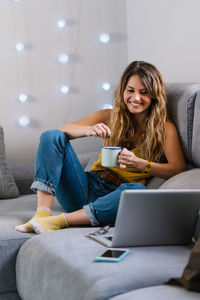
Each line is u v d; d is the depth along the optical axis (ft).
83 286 3.56
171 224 4.31
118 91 6.66
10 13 8.99
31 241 4.84
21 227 5.22
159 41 8.59
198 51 7.51
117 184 6.29
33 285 4.44
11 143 9.26
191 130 6.05
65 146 5.91
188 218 4.36
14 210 6.32
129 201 4.03
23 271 4.70
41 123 9.43
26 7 9.08
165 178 5.99
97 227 5.26
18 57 9.13
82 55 9.57
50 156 5.64
